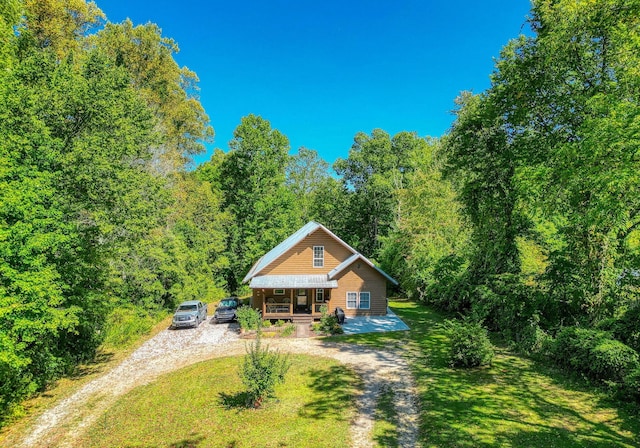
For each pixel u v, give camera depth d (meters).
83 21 33.34
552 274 18.67
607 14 13.68
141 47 39.25
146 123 26.58
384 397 13.55
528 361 16.80
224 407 13.12
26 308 12.40
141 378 16.70
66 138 19.66
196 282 35.62
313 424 11.61
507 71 20.00
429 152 48.72
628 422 10.73
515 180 16.31
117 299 22.47
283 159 48.97
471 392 13.41
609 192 11.67
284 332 23.61
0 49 18.84
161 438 11.12
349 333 23.91
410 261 34.25
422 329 24.59
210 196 41.16
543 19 17.28
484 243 23.70
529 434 10.19
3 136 14.22
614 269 16.92
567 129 17.69
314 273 28.92
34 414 13.15
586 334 14.52
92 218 20.27
